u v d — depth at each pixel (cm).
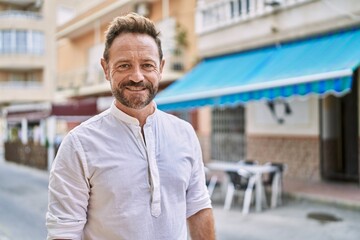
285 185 1009
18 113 2269
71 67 2452
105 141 180
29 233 695
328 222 723
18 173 1620
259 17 1120
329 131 1068
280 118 1161
